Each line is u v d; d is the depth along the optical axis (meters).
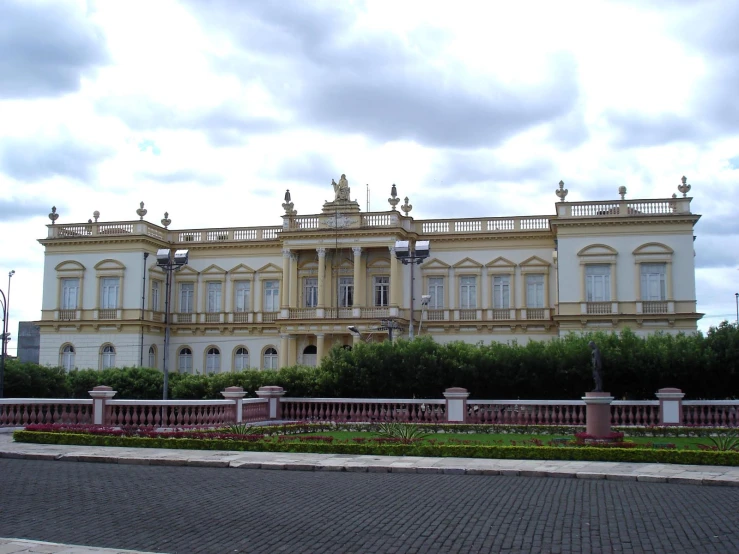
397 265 58.03
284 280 59.53
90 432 25.23
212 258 64.31
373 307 57.78
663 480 18.06
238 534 12.83
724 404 29.50
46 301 62.75
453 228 59.78
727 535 12.66
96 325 61.31
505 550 11.83
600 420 24.91
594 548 11.92
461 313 58.53
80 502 15.46
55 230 63.28
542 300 58.06
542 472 19.03
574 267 54.06
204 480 18.38
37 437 25.05
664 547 11.95
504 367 35.09
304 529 13.16
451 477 18.95
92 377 47.41
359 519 13.91
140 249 61.38
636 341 35.03
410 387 35.59
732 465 19.89
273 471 19.98
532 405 30.88
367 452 22.38
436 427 29.42
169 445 23.75
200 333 63.66
